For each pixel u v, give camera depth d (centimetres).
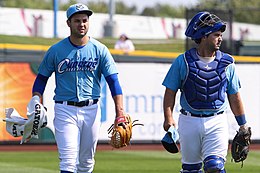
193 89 1720
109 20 9594
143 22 11150
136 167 2958
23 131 1817
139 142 3788
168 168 2931
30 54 3731
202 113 1730
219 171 1702
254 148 3819
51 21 9669
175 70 1738
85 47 1816
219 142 1728
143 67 3819
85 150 1862
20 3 13875
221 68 1720
